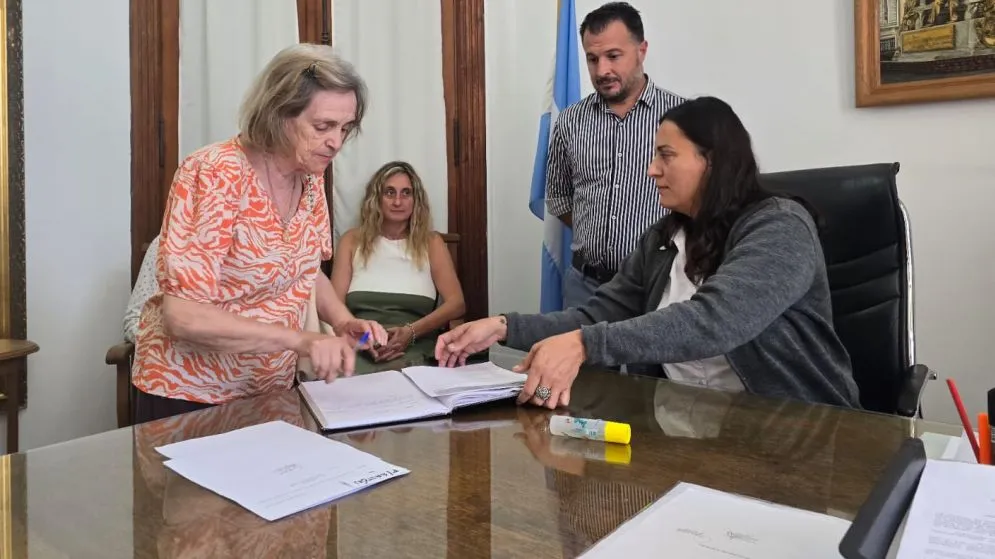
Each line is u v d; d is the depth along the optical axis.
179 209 1.16
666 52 2.62
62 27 2.21
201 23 2.45
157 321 1.29
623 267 1.58
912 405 1.23
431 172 2.89
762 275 1.15
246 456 0.83
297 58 1.17
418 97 2.84
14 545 0.61
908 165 2.15
